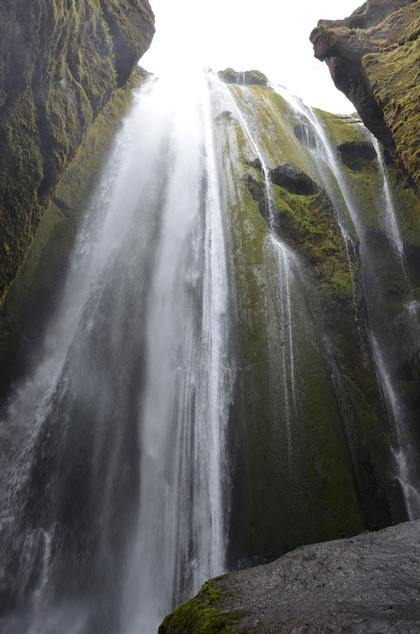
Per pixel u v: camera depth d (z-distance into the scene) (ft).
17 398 35.04
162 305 41.81
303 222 45.75
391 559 13.24
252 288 38.52
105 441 34.94
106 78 41.39
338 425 33.24
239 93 69.62
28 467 33.17
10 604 28.76
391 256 54.08
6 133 26.40
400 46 39.91
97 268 41.81
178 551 30.22
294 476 29.91
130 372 38.24
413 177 32.68
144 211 46.98
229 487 30.71
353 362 39.93
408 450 39.45
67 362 36.83
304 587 12.41
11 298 36.06
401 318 49.44
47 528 31.55
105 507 32.65
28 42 25.46
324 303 41.63
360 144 63.87
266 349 35.04
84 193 44.70
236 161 50.83
